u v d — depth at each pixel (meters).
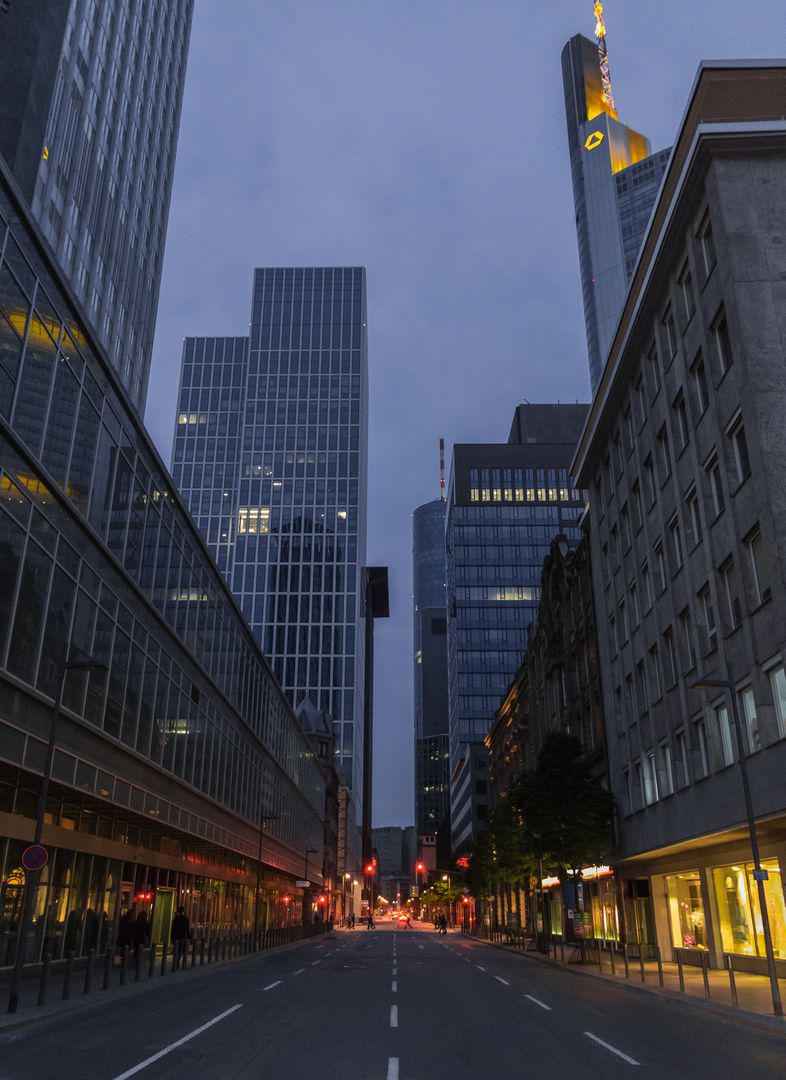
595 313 168.50
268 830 62.53
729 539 24.48
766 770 21.92
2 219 21.22
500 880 59.75
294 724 79.06
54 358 24.33
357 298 189.25
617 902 40.09
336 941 64.31
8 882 22.05
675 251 29.22
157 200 74.06
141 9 68.31
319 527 170.75
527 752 67.56
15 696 20.91
